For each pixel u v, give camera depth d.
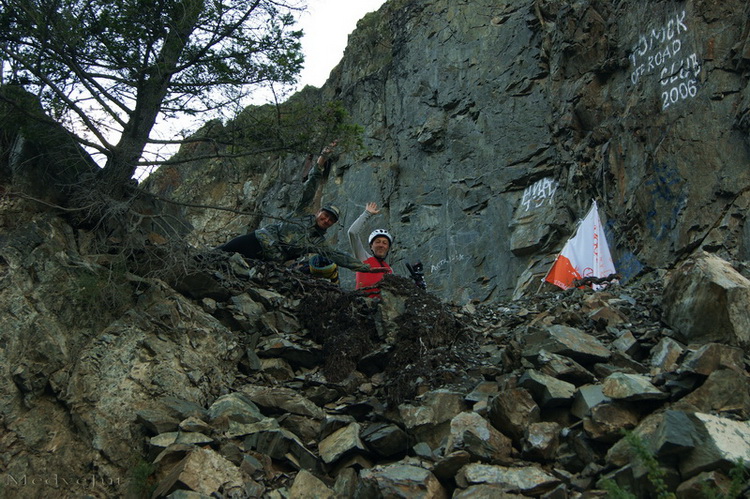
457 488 4.11
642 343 5.38
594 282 7.79
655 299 6.14
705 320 5.07
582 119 15.16
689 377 4.32
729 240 10.65
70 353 5.32
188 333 5.73
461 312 7.01
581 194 14.93
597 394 4.47
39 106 6.30
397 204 20.23
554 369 4.86
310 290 6.62
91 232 6.21
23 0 6.18
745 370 4.41
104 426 4.99
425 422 4.82
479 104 19.08
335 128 7.35
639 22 14.09
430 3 22.22
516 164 17.55
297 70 7.21
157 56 7.03
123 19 6.63
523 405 4.58
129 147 6.50
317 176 7.43
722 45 12.02
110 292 5.73
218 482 4.45
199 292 6.29
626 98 13.99
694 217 11.38
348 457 4.83
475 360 5.75
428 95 20.72
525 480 4.03
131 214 6.45
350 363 5.87
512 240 16.50
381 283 6.46
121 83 6.88
